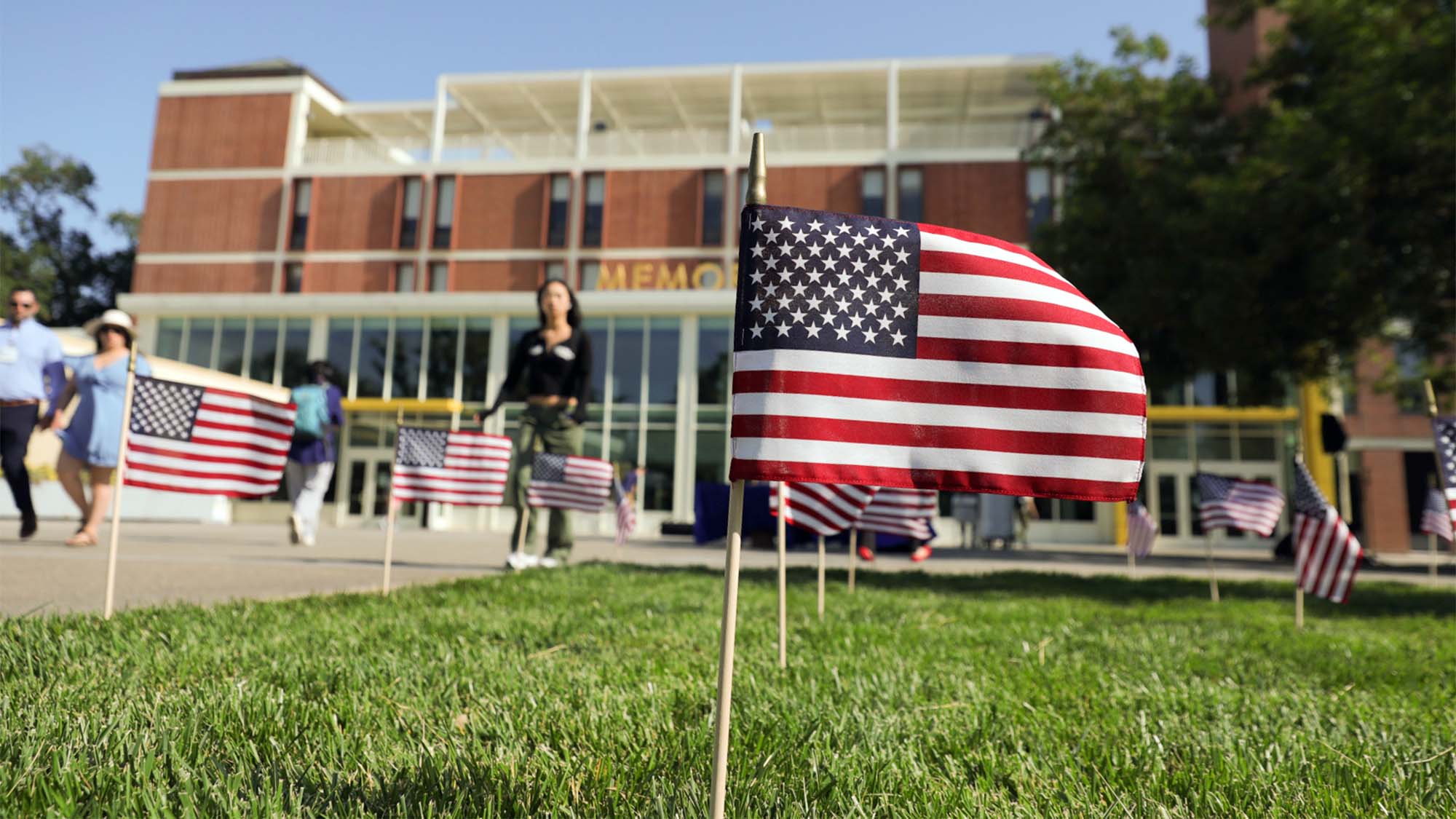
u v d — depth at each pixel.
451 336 28.44
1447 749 2.38
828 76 34.28
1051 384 1.76
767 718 2.43
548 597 5.39
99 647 3.04
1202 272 14.59
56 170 43.62
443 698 2.58
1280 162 13.57
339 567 7.42
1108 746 2.33
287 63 39.12
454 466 7.00
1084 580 9.59
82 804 1.55
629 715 2.47
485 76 35.19
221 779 1.74
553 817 1.63
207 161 35.97
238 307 28.97
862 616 5.10
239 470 4.66
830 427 1.65
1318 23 14.66
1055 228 18.12
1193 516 27.09
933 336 1.74
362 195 34.91
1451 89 12.12
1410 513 27.19
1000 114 37.78
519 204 34.19
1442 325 15.17
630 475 21.83
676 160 33.66
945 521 25.48
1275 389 17.02
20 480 8.03
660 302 26.64
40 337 8.09
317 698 2.54
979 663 3.55
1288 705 3.00
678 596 5.73
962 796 1.88
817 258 1.72
